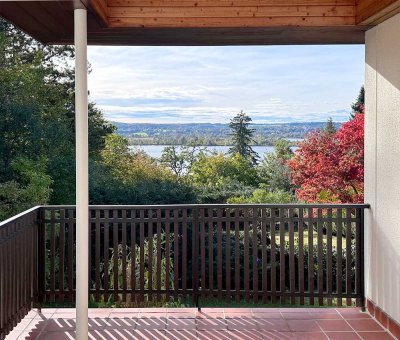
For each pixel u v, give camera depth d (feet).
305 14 15.94
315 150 33.12
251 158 56.34
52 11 14.21
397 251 14.97
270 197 44.24
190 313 17.17
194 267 17.44
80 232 13.71
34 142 43.93
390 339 14.88
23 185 43.11
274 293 17.53
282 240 17.51
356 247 17.56
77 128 13.61
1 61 44.32
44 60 48.57
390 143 15.46
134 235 17.39
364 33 17.49
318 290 17.57
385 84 15.78
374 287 16.71
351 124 32.19
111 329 15.65
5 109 43.29
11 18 15.12
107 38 17.85
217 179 51.80
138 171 50.08
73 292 17.38
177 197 40.68
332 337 15.05
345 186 32.40
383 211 15.98
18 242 14.90
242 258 26.27
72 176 45.44
